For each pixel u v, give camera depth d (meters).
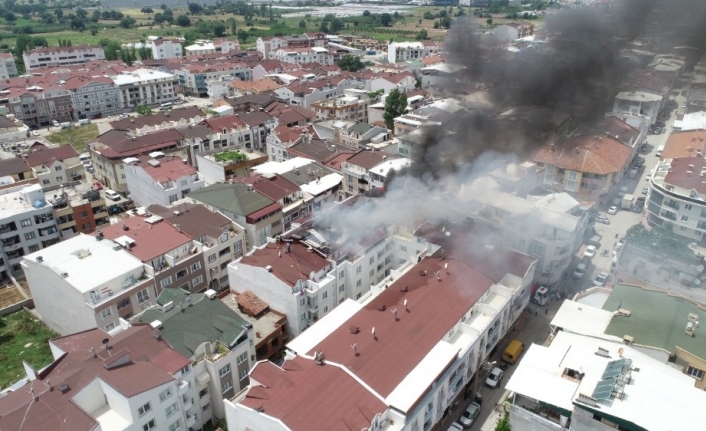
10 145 114.06
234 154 103.50
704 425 35.25
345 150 104.31
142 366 44.81
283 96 152.38
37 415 39.22
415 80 166.75
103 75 171.62
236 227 74.06
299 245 65.00
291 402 41.41
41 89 153.75
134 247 64.88
